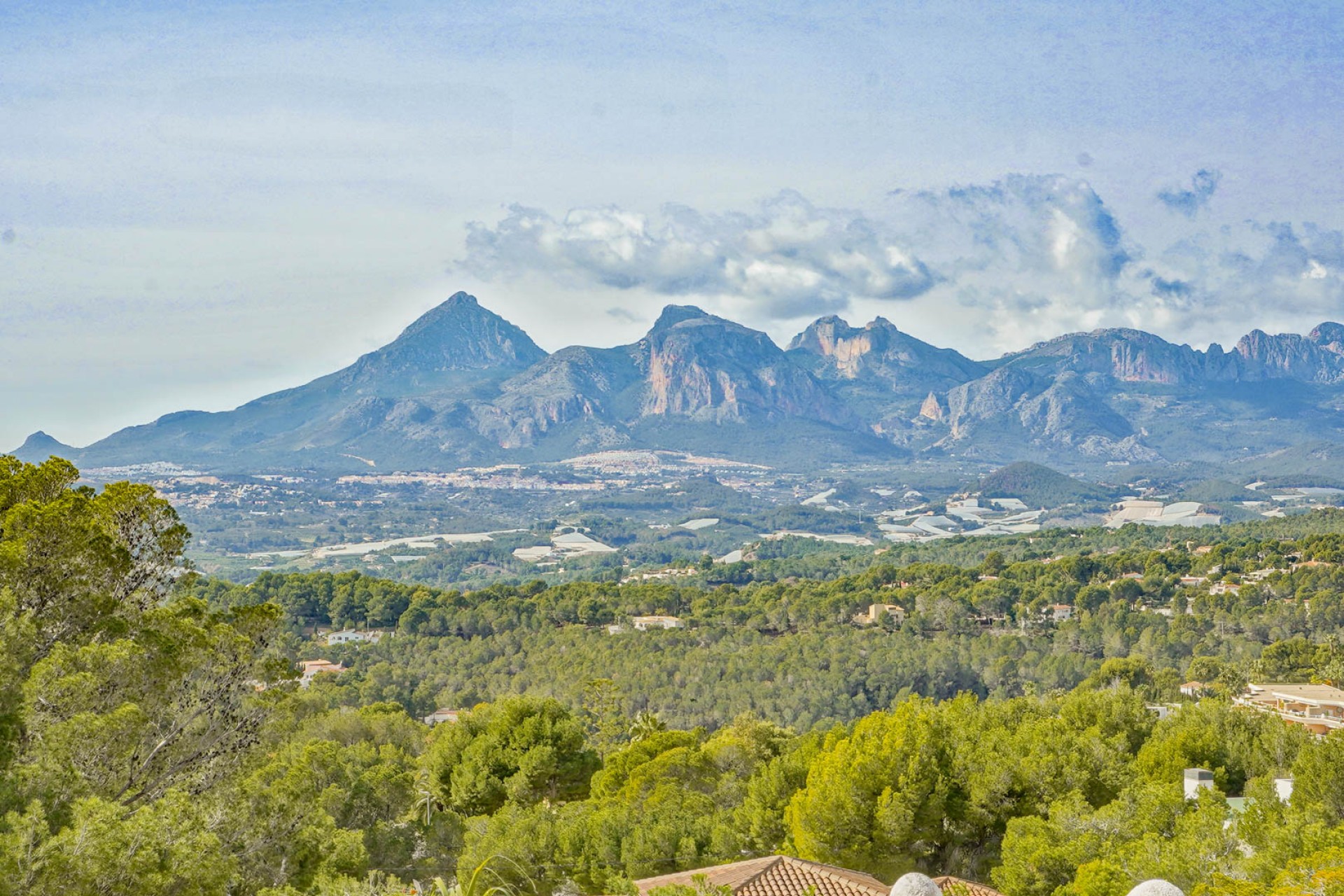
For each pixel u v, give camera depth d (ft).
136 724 90.74
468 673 465.06
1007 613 565.94
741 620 568.00
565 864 160.97
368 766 231.50
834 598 578.25
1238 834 116.16
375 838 163.84
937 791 145.38
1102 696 200.54
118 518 113.50
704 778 219.61
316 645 492.95
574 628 524.52
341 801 162.71
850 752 148.36
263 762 115.55
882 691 438.40
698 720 402.31
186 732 103.81
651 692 409.69
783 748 240.32
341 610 548.31
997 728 182.50
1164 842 119.14
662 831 163.63
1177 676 408.67
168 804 85.97
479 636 526.98
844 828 142.51
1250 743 178.50
